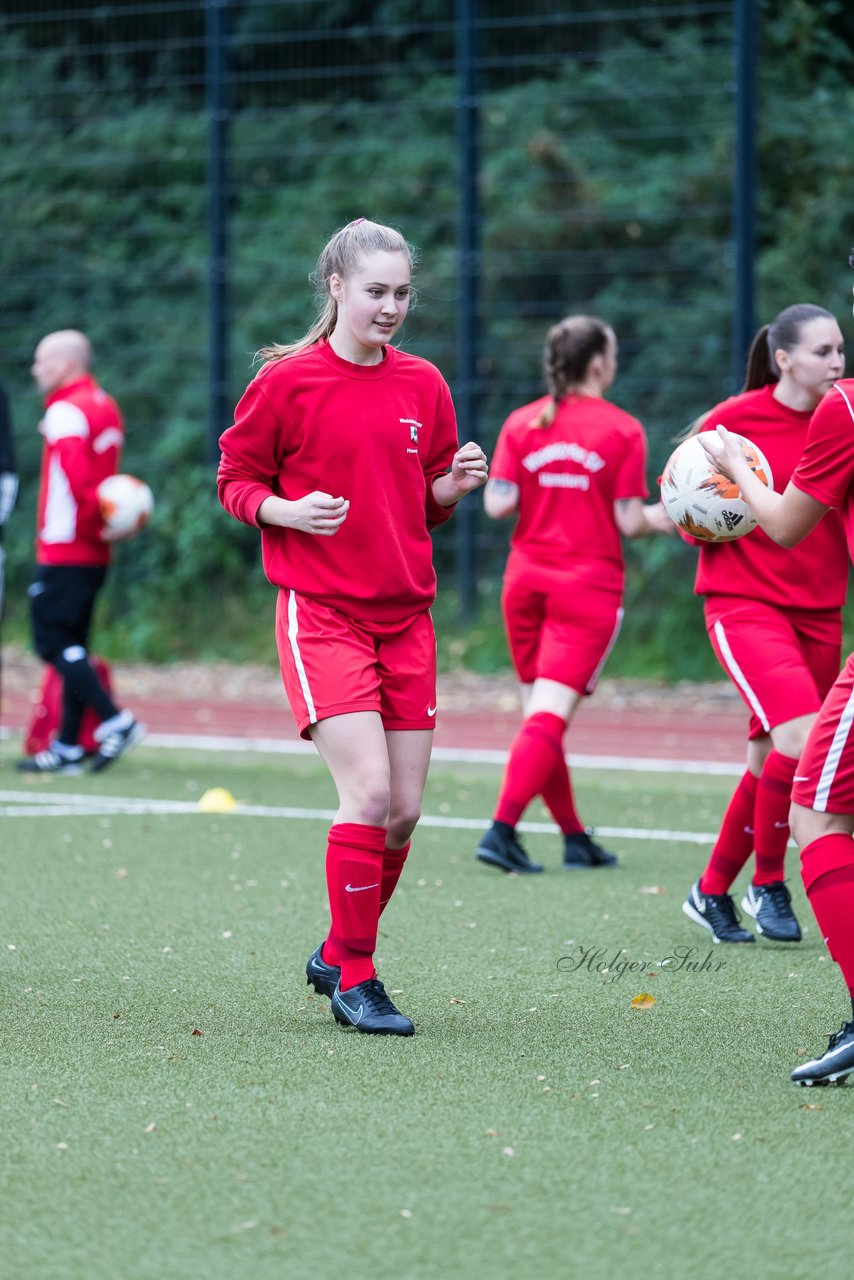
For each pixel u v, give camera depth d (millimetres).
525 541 22031
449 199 60312
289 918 19078
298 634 14250
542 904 19891
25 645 55844
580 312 55500
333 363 14133
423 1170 10773
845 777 12414
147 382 61125
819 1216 10000
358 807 14086
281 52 63969
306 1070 13062
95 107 65812
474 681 47219
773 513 12633
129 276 63000
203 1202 10250
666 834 25078
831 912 12586
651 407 53656
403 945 17734
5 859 22516
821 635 17672
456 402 50781
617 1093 12438
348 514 14094
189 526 54094
